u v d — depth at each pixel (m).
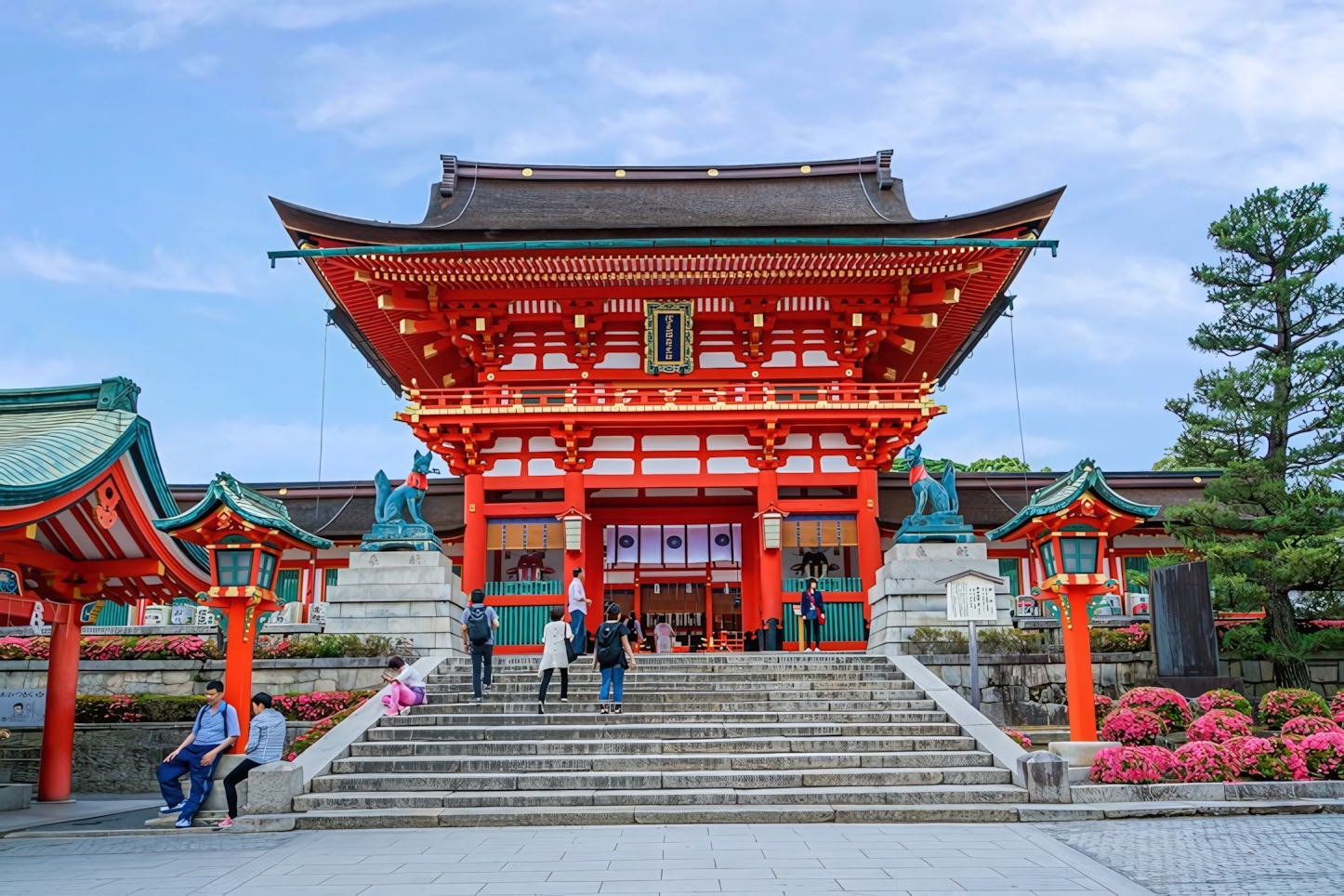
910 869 10.98
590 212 39.97
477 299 35.00
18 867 11.70
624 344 36.22
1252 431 28.33
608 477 34.78
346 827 14.67
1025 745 18.75
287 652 23.98
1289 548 25.88
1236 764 16.02
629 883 10.34
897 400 34.34
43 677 24.30
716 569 37.91
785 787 16.16
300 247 33.12
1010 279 36.62
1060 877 10.46
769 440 34.19
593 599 37.75
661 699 21.27
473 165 42.25
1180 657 23.83
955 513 27.83
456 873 11.00
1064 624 17.48
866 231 32.31
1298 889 9.71
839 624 32.53
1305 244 28.94
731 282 34.44
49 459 14.99
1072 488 17.19
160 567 18.06
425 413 33.84
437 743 17.91
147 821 15.55
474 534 33.97
